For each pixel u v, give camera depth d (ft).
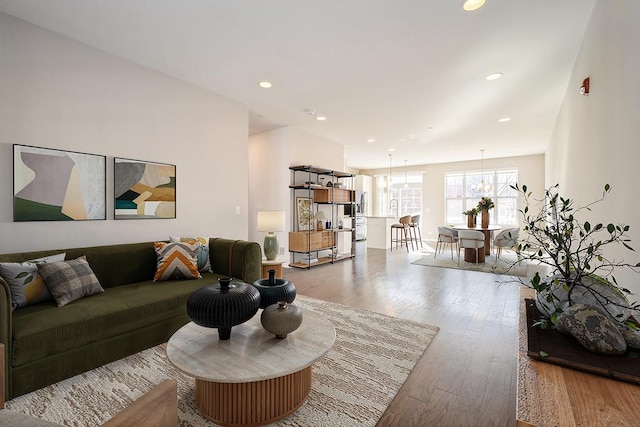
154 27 8.13
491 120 16.35
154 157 10.60
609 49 5.95
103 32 8.36
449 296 12.17
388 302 11.36
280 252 18.43
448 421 5.04
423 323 9.30
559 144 14.84
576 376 2.98
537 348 3.38
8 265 6.52
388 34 8.39
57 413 5.17
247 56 9.65
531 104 13.82
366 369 6.63
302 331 5.97
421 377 6.36
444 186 31.91
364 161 31.30
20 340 5.47
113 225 9.58
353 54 9.51
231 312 5.30
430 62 9.97
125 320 6.89
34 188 7.97
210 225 12.44
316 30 8.23
